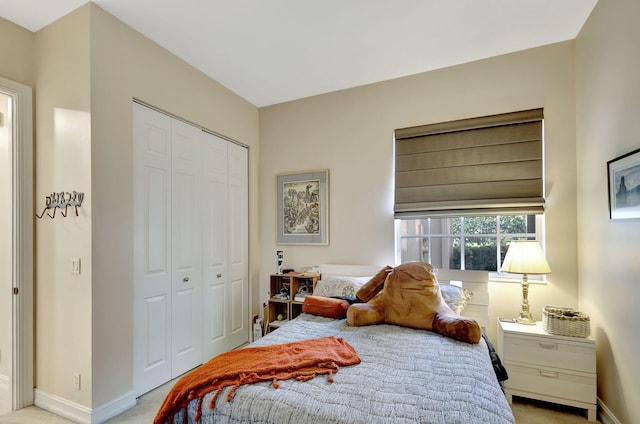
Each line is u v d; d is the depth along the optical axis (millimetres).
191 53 2660
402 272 2445
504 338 2316
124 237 2207
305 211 3520
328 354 1671
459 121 2859
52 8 2070
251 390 1367
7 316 2236
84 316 2014
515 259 2383
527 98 2664
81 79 2059
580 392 2111
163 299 2539
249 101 3650
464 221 2986
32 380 2227
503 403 1297
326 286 2930
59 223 2141
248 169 3654
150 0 2021
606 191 2061
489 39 2504
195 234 2873
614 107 1945
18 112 2195
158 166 2531
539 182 2619
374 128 3225
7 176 2266
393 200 3137
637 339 1721
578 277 2496
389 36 2439
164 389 2438
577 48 2486
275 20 2234
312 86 3289
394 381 1415
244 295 3514
